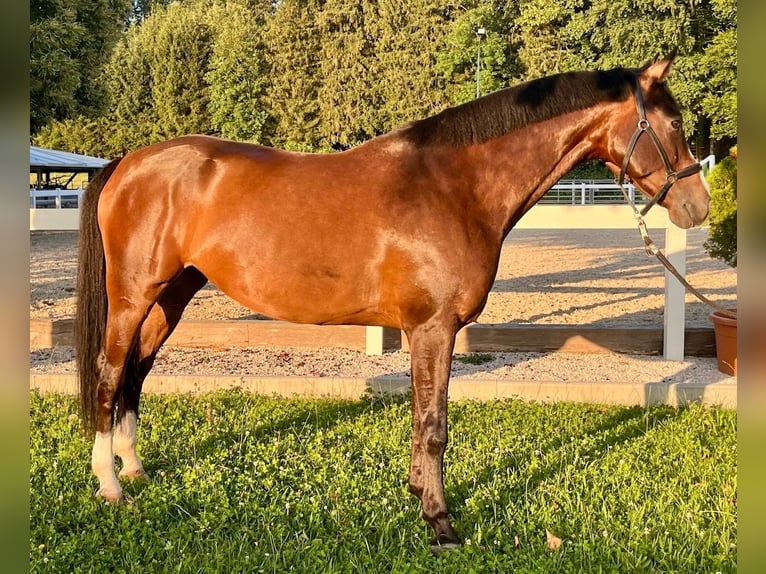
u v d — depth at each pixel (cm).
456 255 303
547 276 1062
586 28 2439
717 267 1124
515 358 626
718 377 559
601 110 323
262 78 3809
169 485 362
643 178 325
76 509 337
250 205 321
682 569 286
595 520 325
